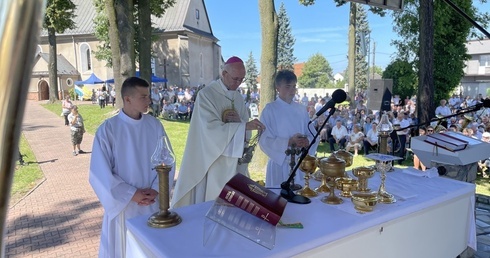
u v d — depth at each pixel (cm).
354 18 1645
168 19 3431
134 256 171
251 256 141
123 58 1212
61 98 3341
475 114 1051
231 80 290
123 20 1199
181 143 1070
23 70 27
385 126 270
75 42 3581
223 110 286
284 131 329
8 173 29
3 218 31
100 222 474
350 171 274
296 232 164
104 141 234
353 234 174
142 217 182
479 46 3728
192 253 142
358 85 4206
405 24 1511
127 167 241
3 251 33
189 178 276
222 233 160
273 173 329
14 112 27
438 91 1606
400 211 197
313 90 3378
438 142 290
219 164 276
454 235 246
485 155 304
